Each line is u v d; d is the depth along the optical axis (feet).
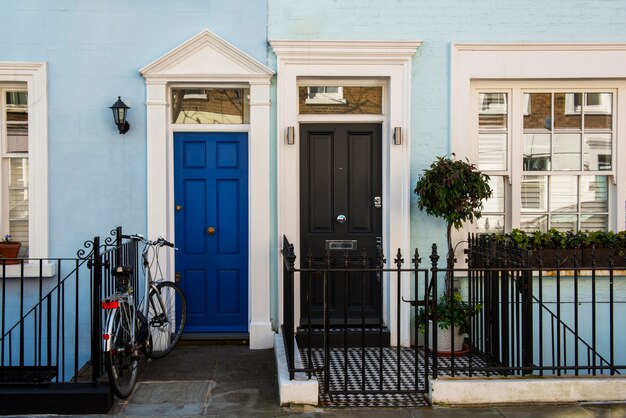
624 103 22.56
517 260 17.19
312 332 21.42
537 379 16.63
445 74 21.85
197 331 22.20
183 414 15.83
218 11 21.50
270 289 21.66
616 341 21.93
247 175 22.27
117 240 18.88
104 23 21.38
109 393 15.84
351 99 22.53
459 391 16.35
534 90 22.54
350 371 18.80
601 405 16.39
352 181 22.34
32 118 21.25
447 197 19.76
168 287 21.29
